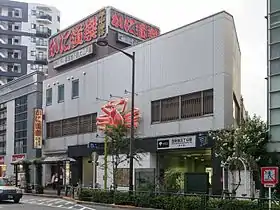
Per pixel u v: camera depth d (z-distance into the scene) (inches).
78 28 1692.9
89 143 1369.3
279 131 935.7
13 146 2017.7
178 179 1021.8
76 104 1588.3
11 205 1010.1
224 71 1071.6
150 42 1284.4
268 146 946.1
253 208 711.7
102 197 1041.5
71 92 1624.0
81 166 1537.9
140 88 1299.2
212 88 1093.8
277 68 962.1
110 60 1432.1
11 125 2055.9
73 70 1621.6
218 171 1028.5
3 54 3941.9
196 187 896.9
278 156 929.5
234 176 971.9
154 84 1257.4
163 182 1032.2
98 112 1469.0
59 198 1301.7
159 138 1206.9
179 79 1184.8
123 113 1310.3
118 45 1621.6
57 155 1694.1
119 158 1208.2
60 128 1686.8
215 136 1018.1
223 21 1087.6
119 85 1384.1
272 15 984.3
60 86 1701.5
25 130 1927.9
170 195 885.2
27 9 4101.9
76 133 1587.1
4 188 1090.1
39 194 1461.6
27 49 4020.7
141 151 1220.5
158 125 1227.9
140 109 1291.8
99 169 1386.6
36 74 1882.4
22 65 3973.9
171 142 1165.1
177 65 1195.3
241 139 938.1
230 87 1079.6
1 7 4015.8
